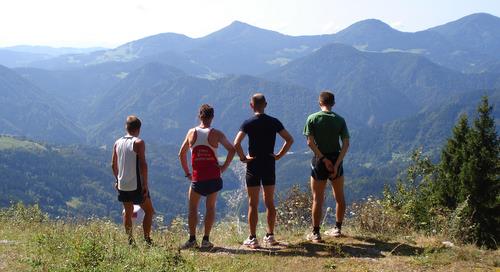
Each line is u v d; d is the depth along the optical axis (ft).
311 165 28.32
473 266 22.77
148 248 25.03
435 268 22.56
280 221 37.17
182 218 31.45
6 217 40.68
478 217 82.38
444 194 89.40
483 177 89.20
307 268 22.74
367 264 23.27
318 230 28.30
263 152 27.27
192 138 27.37
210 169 27.14
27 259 22.38
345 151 27.84
